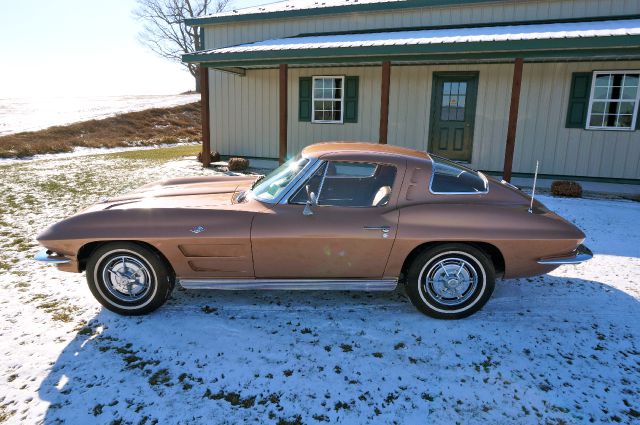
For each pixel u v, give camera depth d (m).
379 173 3.67
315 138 12.58
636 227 6.49
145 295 3.58
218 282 3.64
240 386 2.74
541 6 10.17
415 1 11.05
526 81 10.39
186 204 3.72
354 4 11.58
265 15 12.43
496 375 2.88
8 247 5.34
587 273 4.69
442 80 11.17
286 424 2.43
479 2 10.55
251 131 13.19
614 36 7.47
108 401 2.59
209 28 13.31
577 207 7.70
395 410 2.55
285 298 4.00
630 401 2.65
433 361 3.03
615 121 9.91
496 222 3.44
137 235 3.41
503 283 4.40
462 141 11.31
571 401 2.64
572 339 3.34
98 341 3.22
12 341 3.21
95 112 30.42
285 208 3.55
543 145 10.52
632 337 3.38
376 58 9.34
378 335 3.36
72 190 8.76
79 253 3.53
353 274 3.60
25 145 17.30
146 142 22.59
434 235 3.41
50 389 2.69
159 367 2.92
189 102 38.94
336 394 2.68
